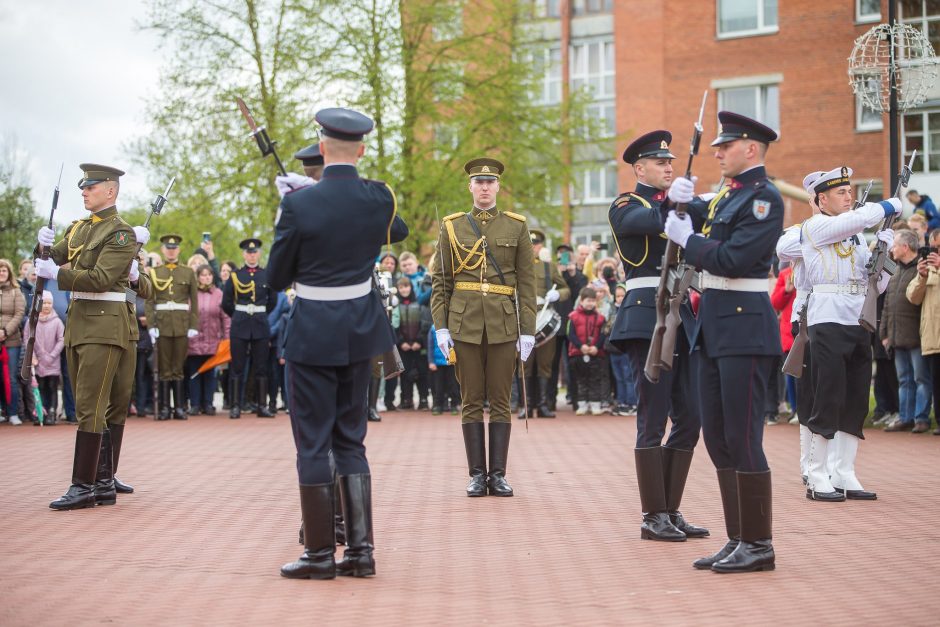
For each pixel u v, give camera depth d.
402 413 16.19
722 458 6.18
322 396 5.82
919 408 12.43
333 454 6.10
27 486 9.18
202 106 25.09
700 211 6.52
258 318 15.76
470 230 8.81
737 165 5.96
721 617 5.00
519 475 9.56
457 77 26.59
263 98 24.91
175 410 15.62
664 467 6.97
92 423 8.06
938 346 11.99
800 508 7.91
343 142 5.90
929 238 12.21
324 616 5.03
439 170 25.92
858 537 6.85
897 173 13.32
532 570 5.96
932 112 24.55
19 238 27.98
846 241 8.46
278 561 6.24
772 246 5.84
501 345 8.55
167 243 15.54
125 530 7.19
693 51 31.08
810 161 29.70
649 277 6.93
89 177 8.20
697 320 6.15
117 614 5.09
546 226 28.31
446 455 11.01
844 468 8.38
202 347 15.96
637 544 6.64
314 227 5.74
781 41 30.05
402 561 6.21
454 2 27.17
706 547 6.56
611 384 16.00
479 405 8.60
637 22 31.72
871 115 29.14
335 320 5.77
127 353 8.45
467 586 5.61
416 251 25.89
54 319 14.89
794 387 13.66
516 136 27.34
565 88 29.05
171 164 25.64
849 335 8.30
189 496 8.59
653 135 7.04
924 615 5.03
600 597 5.38
